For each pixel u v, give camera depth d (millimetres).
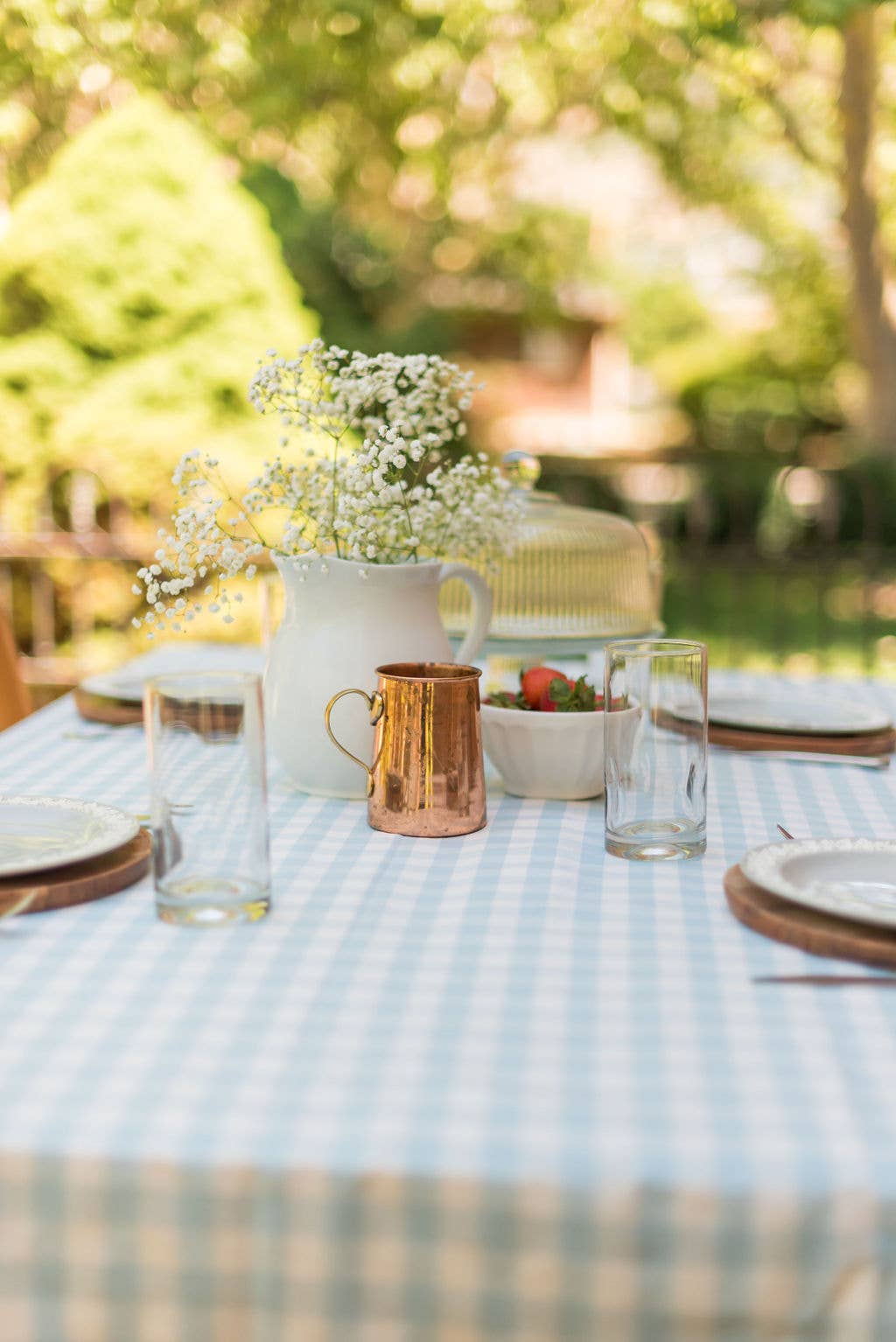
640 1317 663
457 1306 668
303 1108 713
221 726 987
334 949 954
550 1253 661
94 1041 795
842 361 13023
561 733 1349
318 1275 672
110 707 1806
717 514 8570
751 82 7582
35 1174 674
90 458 4219
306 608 1362
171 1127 692
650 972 913
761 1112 712
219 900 999
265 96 7066
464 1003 858
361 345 9820
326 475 1337
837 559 6336
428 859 1169
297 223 8719
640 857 1180
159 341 4359
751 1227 652
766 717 1708
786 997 870
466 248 11469
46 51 6594
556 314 14078
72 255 4277
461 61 7363
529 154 9391
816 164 8055
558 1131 690
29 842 1157
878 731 1675
